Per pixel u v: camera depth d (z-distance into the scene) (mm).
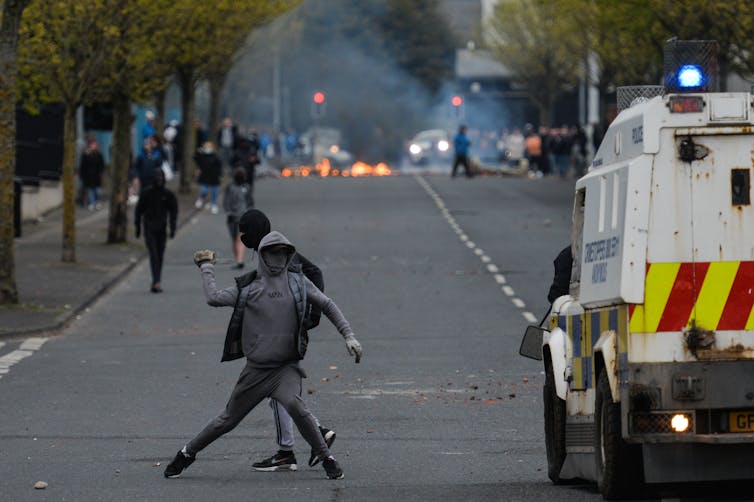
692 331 31141
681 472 31328
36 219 136750
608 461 32188
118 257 107938
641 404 31078
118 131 116250
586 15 153875
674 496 33406
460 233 125500
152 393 54406
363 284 92375
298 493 35188
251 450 42562
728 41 106938
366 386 55844
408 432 45719
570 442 35906
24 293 86375
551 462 37312
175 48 115688
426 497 34312
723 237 31266
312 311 36719
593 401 33969
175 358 64250
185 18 112375
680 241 31266
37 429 46344
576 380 35469
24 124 135250
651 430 31141
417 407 50719
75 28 99375
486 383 56438
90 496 34875
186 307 83625
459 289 89500
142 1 101562
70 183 102750
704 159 31328
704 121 31266
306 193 171875
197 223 138000
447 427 46688
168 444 43531
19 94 108250
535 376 58125
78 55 100750
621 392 31312
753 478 31406
